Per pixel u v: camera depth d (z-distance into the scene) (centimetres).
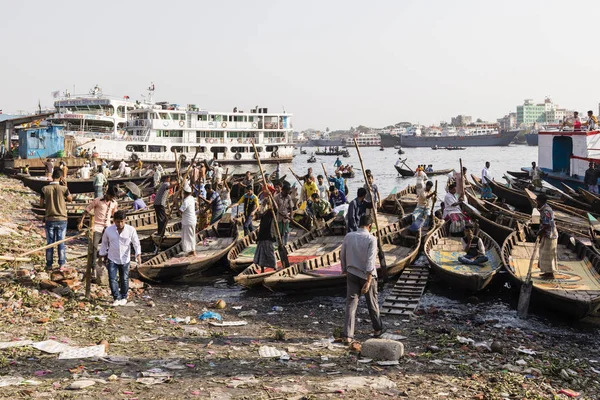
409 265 1482
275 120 7300
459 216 1719
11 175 3850
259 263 1320
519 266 1355
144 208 2173
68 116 6297
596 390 706
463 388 671
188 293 1284
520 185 3275
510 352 859
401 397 628
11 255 1261
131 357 750
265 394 619
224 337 897
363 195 1388
